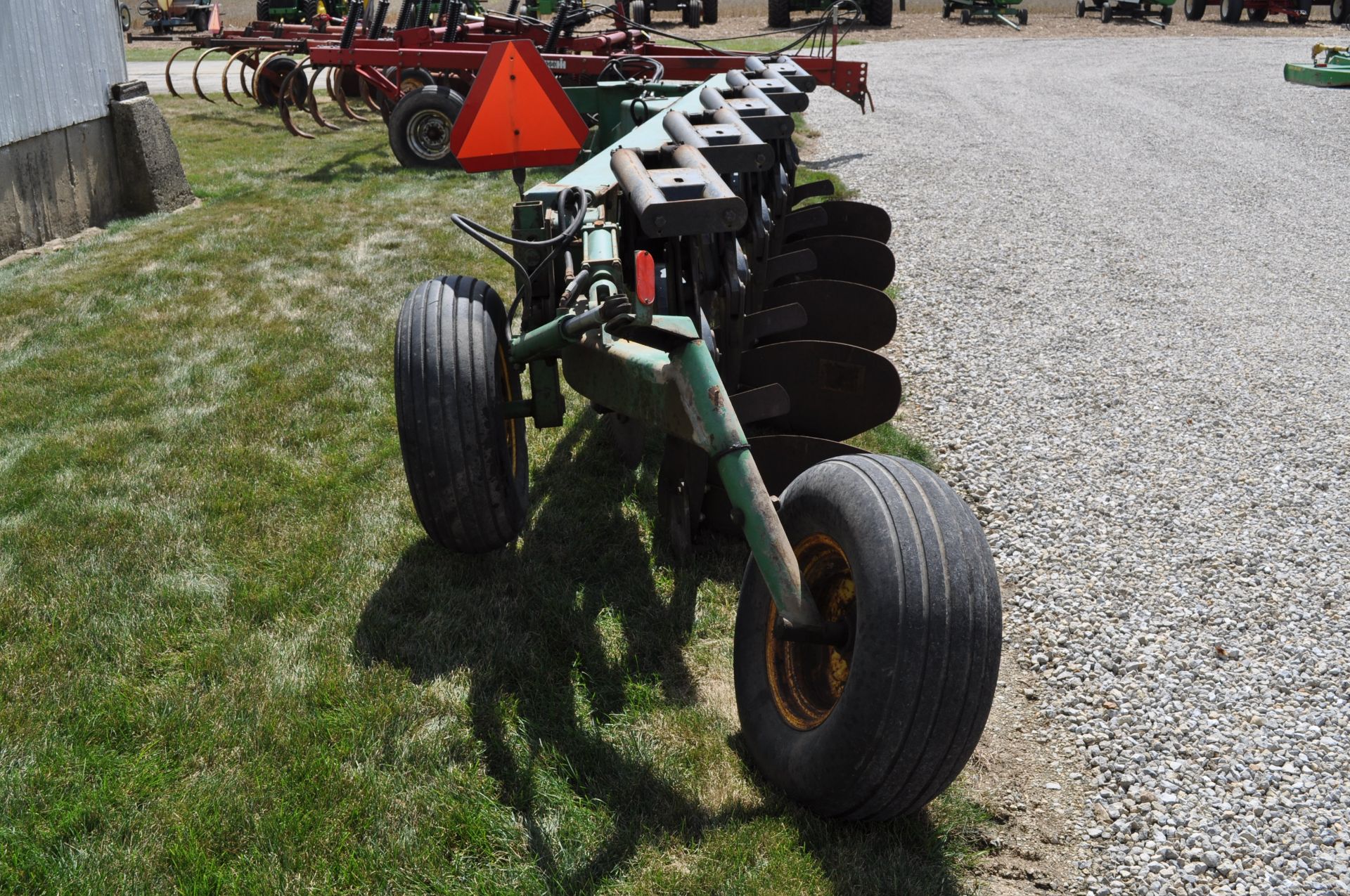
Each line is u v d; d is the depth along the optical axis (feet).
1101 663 12.04
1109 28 89.81
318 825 9.18
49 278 25.31
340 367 19.77
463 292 12.16
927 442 17.40
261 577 13.11
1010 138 43.06
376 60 39.01
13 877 8.59
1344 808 9.98
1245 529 14.87
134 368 19.72
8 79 26.86
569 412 17.88
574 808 9.53
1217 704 11.37
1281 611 13.00
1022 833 9.64
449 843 9.14
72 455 16.24
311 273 25.53
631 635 12.06
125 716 10.50
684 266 15.52
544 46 38.65
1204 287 25.38
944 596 8.11
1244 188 35.50
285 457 16.33
